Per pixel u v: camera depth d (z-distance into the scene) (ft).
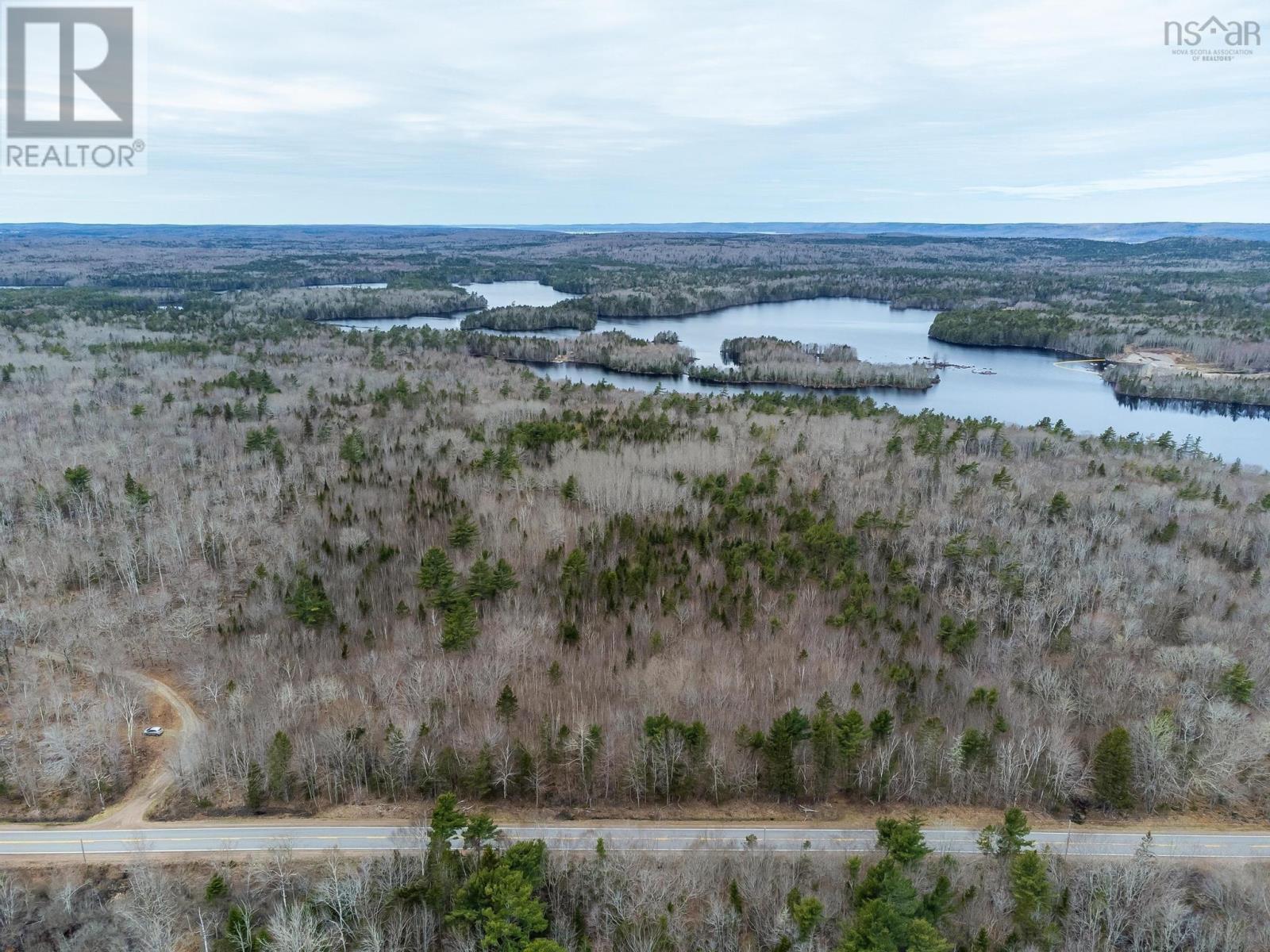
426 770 197.16
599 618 264.93
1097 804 201.87
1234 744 206.69
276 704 216.95
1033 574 289.12
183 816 189.78
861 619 263.29
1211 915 169.89
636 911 162.30
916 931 140.97
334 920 161.68
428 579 263.08
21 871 174.81
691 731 200.85
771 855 177.68
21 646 250.57
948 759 203.21
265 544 310.24
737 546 301.63
